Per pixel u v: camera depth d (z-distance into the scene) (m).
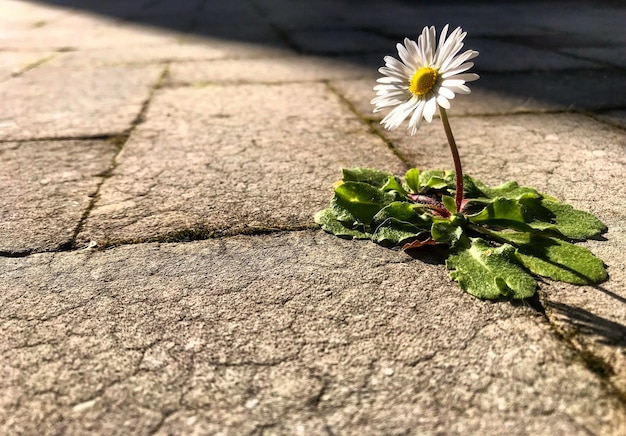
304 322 0.11
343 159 0.21
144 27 0.58
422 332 0.11
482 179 0.18
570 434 0.09
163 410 0.09
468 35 0.48
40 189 0.19
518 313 0.11
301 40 0.48
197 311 0.12
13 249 0.15
